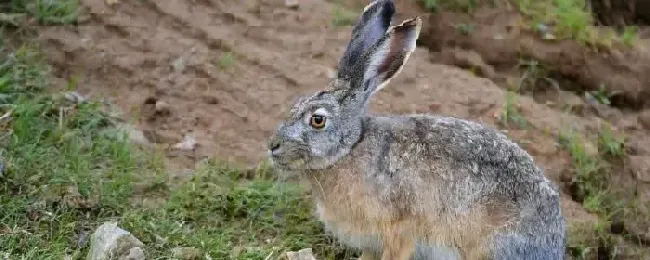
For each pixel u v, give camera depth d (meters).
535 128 12.59
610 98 13.73
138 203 10.06
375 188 8.94
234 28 13.30
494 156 9.08
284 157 8.88
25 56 11.77
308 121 8.80
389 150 8.96
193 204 10.18
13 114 10.71
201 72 12.41
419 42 13.98
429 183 8.93
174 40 12.83
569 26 14.05
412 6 14.14
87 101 11.40
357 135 8.96
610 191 12.05
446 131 9.14
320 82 12.54
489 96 12.83
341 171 8.97
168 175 10.59
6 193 9.62
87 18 12.77
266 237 10.03
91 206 9.73
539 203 9.08
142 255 8.88
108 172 10.37
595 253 11.08
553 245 9.22
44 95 11.30
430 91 12.75
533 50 13.88
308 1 14.09
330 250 9.98
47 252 8.99
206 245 9.46
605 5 15.27
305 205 10.53
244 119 11.86
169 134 11.49
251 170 10.98
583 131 12.84
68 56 12.16
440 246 9.10
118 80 12.09
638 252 11.36
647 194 12.10
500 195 8.96
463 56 13.77
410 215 9.01
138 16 13.05
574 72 13.84
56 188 9.84
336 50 13.21
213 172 10.74
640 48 14.09
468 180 8.94
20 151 10.20
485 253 9.00
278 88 12.38
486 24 14.05
